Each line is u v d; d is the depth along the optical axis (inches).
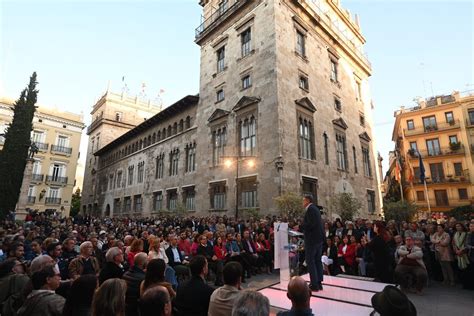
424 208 1726.1
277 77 853.8
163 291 116.2
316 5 1193.4
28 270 252.1
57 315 153.5
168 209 1234.0
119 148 1921.8
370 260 427.8
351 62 1409.9
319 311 211.0
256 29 971.3
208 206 989.2
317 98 1040.8
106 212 1905.8
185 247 492.7
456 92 1752.0
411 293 357.4
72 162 2095.2
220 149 1018.7
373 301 99.8
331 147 1053.8
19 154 1071.6
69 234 525.3
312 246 268.7
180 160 1229.7
